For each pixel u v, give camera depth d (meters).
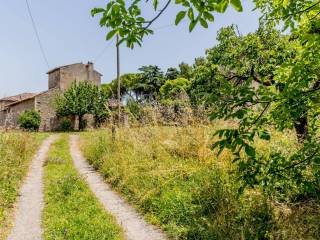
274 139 7.41
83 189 10.34
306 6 4.12
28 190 10.65
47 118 46.81
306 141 4.66
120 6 3.51
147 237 6.59
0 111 55.72
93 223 7.16
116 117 17.45
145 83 61.78
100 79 55.94
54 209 8.36
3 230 7.11
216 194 7.11
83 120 47.00
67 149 22.28
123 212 8.27
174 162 10.27
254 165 4.33
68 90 46.22
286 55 10.69
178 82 15.09
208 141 9.88
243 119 3.57
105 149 14.71
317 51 3.80
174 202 7.73
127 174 10.59
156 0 3.13
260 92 3.59
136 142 12.59
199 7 2.84
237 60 13.57
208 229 6.17
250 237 5.50
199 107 10.77
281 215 5.90
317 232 5.15
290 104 3.68
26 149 16.91
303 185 4.38
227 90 3.76
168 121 12.01
